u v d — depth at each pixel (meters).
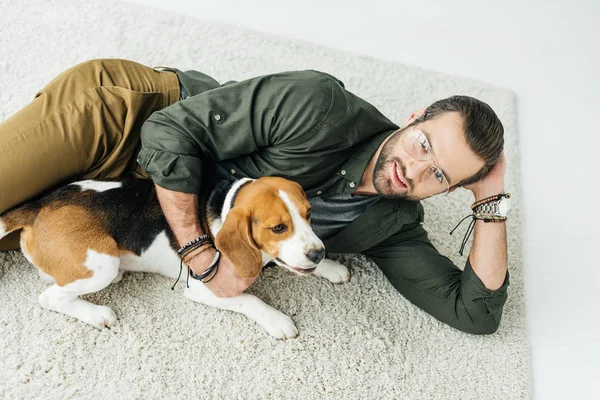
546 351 2.54
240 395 2.16
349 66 3.13
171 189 1.96
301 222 1.88
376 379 2.29
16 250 2.28
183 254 2.04
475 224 2.27
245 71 2.98
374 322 2.41
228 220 1.85
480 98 3.17
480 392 2.34
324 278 2.47
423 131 1.98
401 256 2.39
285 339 2.29
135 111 2.15
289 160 2.06
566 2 3.64
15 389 2.03
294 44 3.12
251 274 1.88
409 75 3.17
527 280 2.70
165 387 2.13
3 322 2.14
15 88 2.66
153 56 2.92
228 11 3.20
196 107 1.98
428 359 2.37
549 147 3.13
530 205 2.93
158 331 2.23
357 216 2.27
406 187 2.05
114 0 3.01
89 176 2.20
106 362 2.14
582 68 3.42
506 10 3.55
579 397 2.45
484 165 2.03
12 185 1.99
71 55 2.81
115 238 2.05
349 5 3.39
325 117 1.98
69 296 2.11
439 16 3.46
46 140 2.03
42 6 2.90
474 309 2.29
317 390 2.22
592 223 2.91
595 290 2.71
